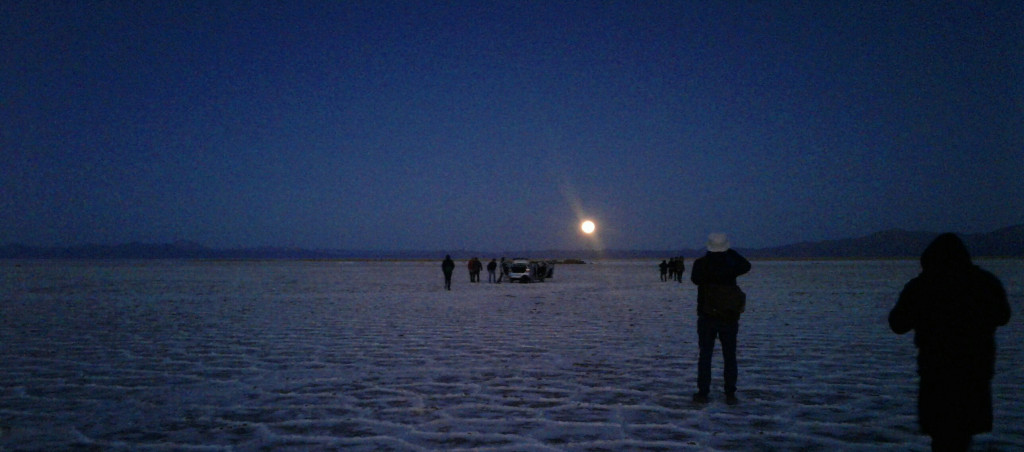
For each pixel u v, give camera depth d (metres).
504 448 5.11
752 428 5.68
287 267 93.94
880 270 70.88
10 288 31.16
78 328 13.76
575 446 5.16
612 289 31.02
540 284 36.88
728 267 6.58
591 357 9.65
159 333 12.88
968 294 3.83
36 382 7.86
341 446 5.18
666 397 6.91
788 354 9.95
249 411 6.36
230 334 12.66
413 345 11.01
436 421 5.94
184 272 62.97
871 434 5.48
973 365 3.78
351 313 17.47
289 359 9.54
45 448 5.16
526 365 8.94
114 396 7.06
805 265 105.94
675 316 16.45
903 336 12.21
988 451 4.97
